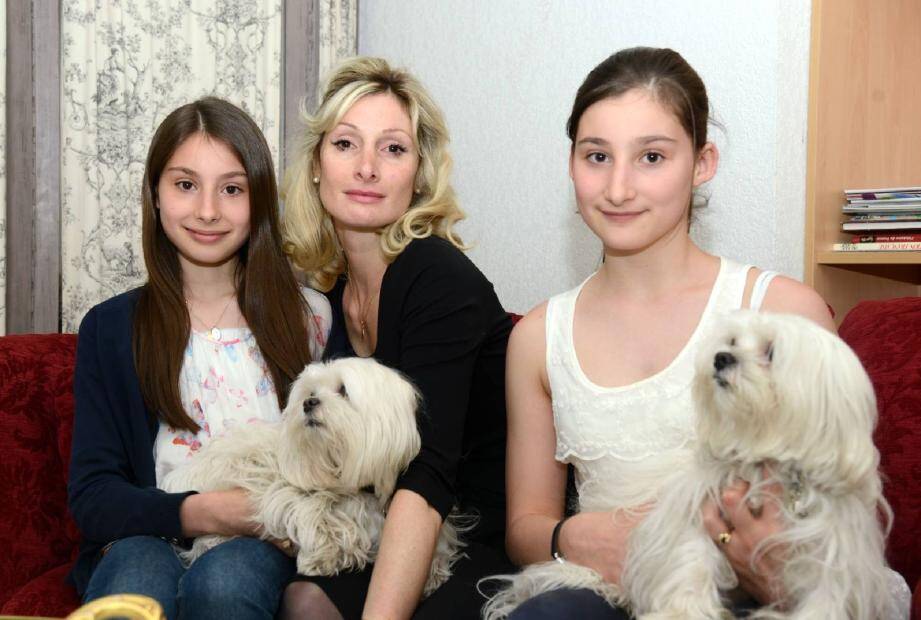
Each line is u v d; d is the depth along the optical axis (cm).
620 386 149
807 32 212
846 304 226
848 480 113
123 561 146
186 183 176
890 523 124
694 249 160
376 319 191
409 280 170
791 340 114
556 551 143
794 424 113
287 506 153
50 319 252
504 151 282
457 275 168
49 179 250
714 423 121
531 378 164
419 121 189
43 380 197
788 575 118
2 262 240
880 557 120
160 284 178
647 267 153
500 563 164
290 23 296
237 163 178
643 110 144
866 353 170
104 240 260
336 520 152
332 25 304
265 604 142
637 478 141
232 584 139
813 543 116
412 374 163
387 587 141
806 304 144
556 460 164
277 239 186
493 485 179
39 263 250
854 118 222
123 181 262
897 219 210
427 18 301
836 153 217
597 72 154
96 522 156
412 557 144
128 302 180
